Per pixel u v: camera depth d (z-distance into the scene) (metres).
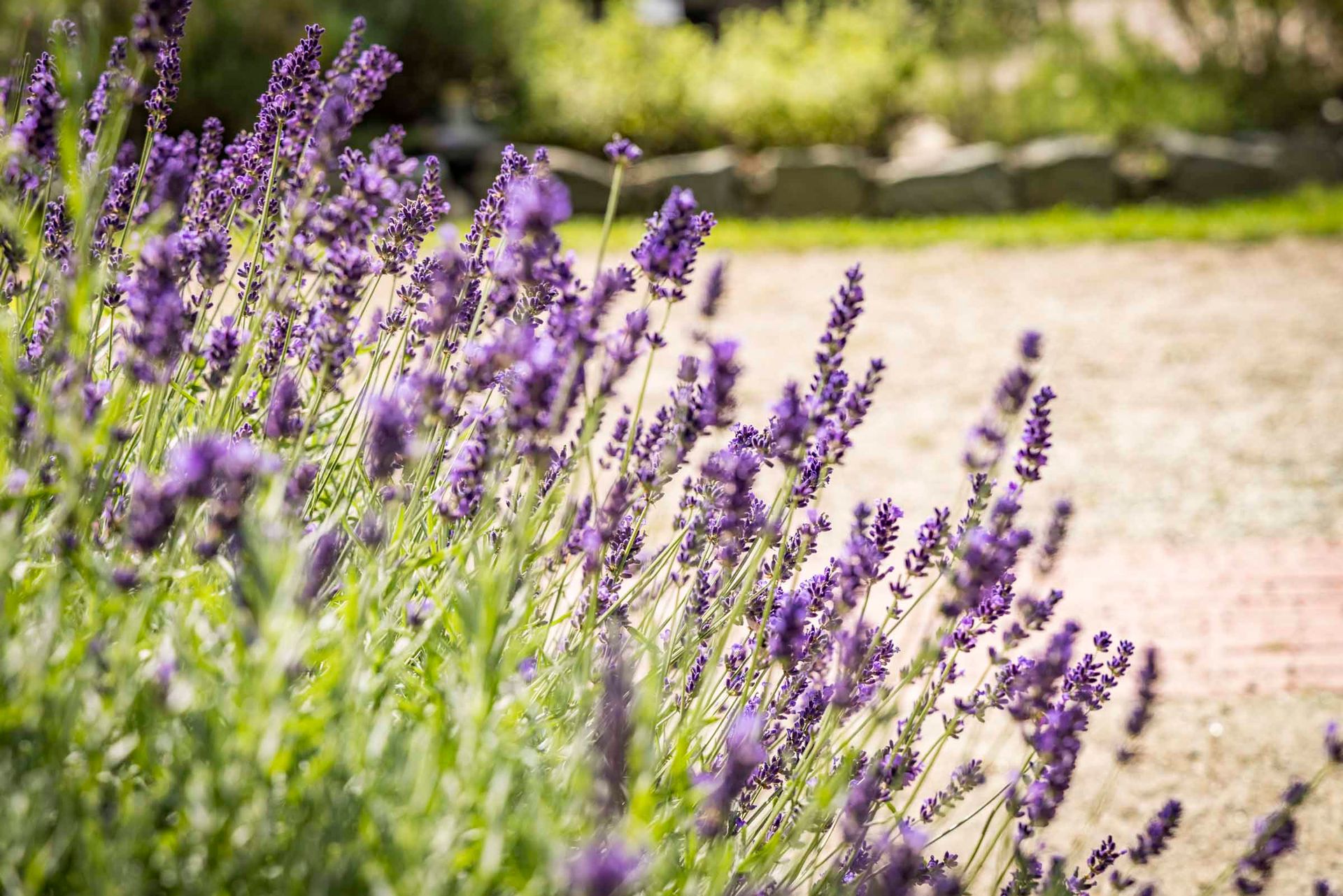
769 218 12.59
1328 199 11.72
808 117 13.46
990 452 1.88
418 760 1.39
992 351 8.00
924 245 11.14
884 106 13.74
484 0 13.61
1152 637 4.37
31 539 1.56
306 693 1.44
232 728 1.34
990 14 14.35
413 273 2.26
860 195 12.56
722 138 13.51
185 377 2.08
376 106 13.50
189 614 1.53
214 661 1.47
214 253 1.82
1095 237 11.11
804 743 2.11
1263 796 3.36
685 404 1.84
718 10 19.12
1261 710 3.85
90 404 1.66
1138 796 3.37
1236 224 11.06
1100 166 12.50
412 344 2.21
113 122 1.84
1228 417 6.71
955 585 1.75
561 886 1.31
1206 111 13.25
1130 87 13.75
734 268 10.20
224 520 1.39
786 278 9.93
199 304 2.04
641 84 13.50
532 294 2.01
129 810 1.28
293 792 1.35
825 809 1.77
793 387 1.81
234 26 11.38
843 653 1.86
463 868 1.41
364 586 1.52
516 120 13.41
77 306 1.51
